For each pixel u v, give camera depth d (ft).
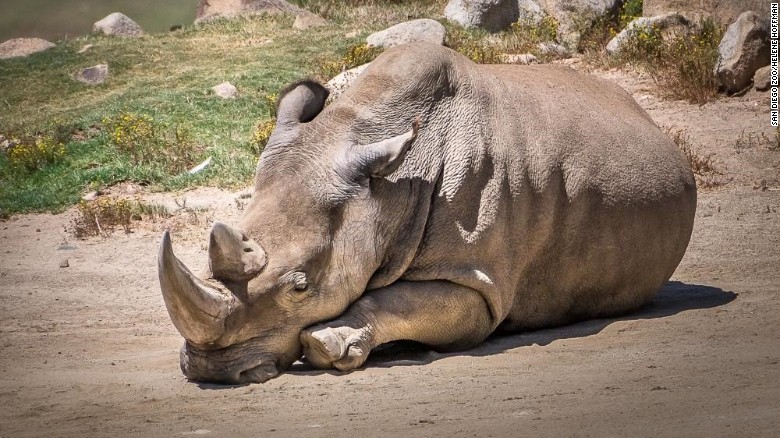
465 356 70.95
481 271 71.97
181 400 62.39
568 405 54.08
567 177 77.15
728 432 45.57
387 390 61.52
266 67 206.80
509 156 74.33
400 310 69.82
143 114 180.96
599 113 82.28
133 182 157.79
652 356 65.98
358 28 236.63
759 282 94.02
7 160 170.09
